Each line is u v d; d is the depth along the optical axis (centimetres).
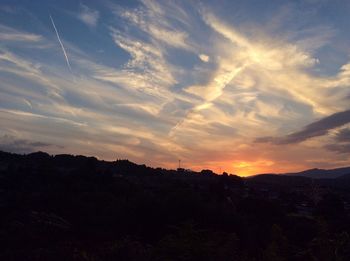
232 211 3800
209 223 3488
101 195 4341
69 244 1842
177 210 3631
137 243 1855
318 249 1162
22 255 1705
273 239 1283
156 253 1388
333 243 1137
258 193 6344
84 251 1717
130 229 3491
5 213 3553
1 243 2306
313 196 4966
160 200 3772
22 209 3609
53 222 3158
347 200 4706
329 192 5094
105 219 3622
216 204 3866
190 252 1288
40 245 2220
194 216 3544
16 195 4422
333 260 1108
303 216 3597
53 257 1672
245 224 3528
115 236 2978
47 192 4497
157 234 3438
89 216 3722
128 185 5253
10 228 2677
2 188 5056
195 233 1341
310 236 2203
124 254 1716
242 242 3094
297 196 5331
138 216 3622
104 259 1689
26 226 2752
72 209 3869
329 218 2833
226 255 1300
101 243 2039
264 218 3853
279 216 3800
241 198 5247
